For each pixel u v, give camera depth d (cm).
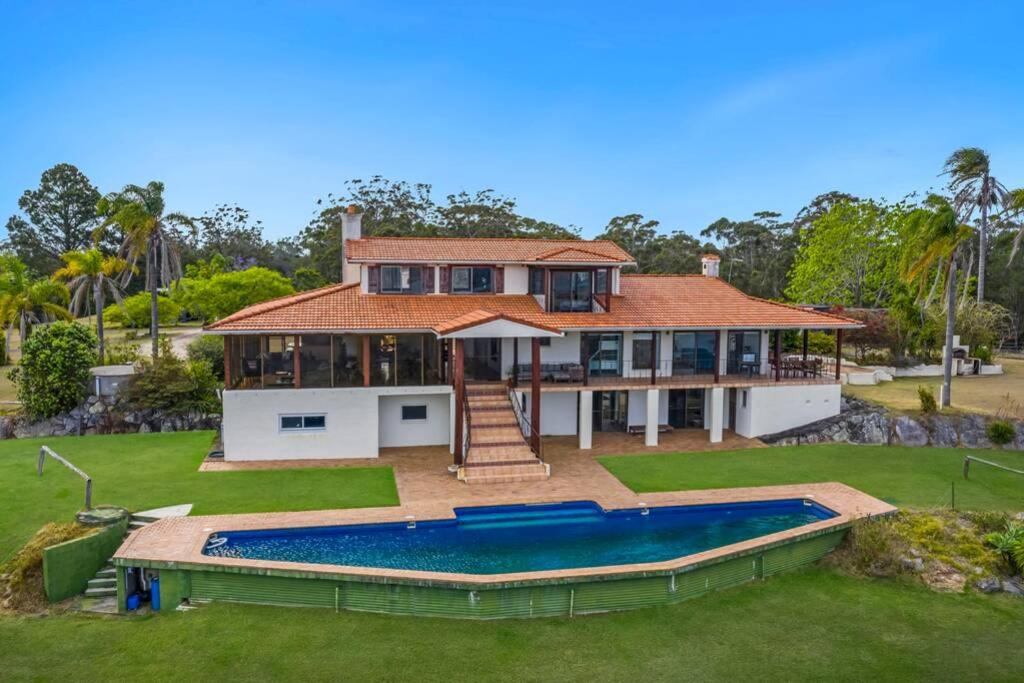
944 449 2962
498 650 1391
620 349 3234
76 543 1669
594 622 1520
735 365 3344
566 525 2106
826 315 3297
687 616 1555
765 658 1380
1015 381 4025
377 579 1538
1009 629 1519
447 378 2928
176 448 2791
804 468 2655
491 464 2534
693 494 2311
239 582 1584
